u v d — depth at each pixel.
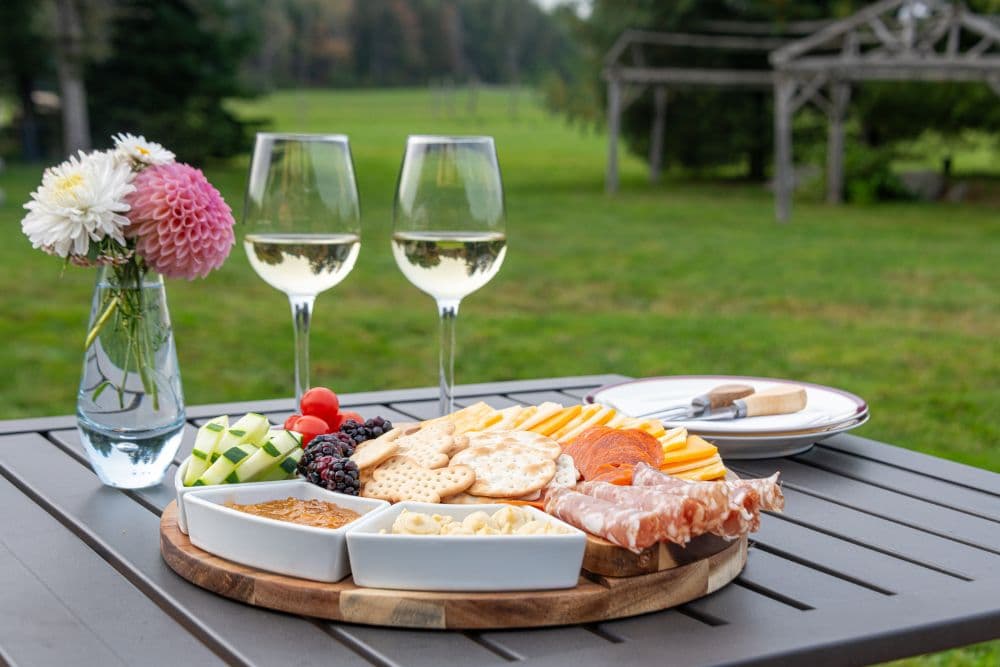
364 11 50.38
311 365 6.28
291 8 48.78
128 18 18.73
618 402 1.78
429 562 1.06
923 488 1.56
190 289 8.53
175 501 1.37
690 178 21.56
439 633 1.05
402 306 8.12
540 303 8.39
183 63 19.00
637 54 18.39
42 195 1.42
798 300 8.48
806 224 13.62
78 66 17.89
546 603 1.06
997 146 19.44
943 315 7.86
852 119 19.27
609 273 9.80
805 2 20.05
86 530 1.35
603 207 15.56
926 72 13.51
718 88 20.34
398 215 1.58
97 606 1.13
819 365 6.35
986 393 5.69
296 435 1.30
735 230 13.00
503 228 1.60
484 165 1.57
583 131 22.05
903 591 1.18
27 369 6.06
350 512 1.20
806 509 1.46
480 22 52.19
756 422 1.65
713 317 7.82
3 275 8.87
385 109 42.88
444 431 1.36
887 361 6.45
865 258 10.64
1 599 1.15
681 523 1.07
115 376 1.50
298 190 1.57
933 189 17.08
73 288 8.47
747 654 1.00
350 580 1.11
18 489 1.55
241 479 1.25
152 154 1.46
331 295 8.49
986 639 1.11
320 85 50.06
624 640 1.04
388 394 2.17
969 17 13.08
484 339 7.06
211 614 1.10
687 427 1.59
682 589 1.12
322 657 1.00
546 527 1.11
